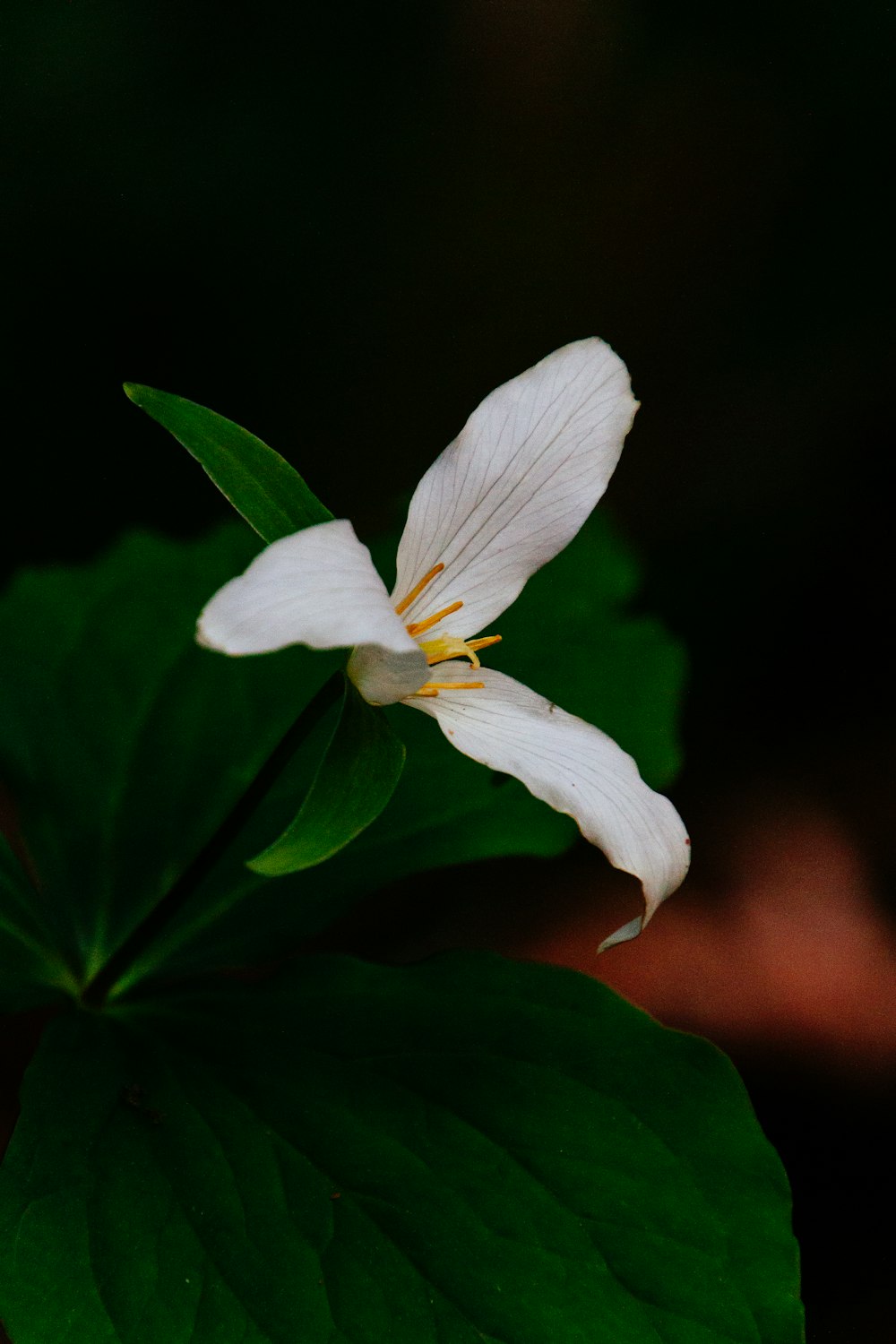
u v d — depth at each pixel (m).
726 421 0.83
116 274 0.80
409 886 0.68
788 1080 0.63
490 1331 0.49
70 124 0.80
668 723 0.59
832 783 0.75
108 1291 0.49
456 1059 0.52
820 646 0.80
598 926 0.66
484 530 0.51
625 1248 0.50
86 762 0.58
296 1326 0.49
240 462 0.49
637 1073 0.52
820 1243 0.60
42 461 0.78
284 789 0.58
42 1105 0.51
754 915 0.67
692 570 0.81
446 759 0.58
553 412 0.50
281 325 0.82
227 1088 0.52
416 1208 0.50
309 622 0.46
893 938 0.66
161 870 0.56
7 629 0.60
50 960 0.55
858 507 0.81
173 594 0.61
